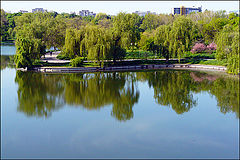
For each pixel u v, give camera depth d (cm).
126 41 5700
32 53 5425
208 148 2006
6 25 12506
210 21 8588
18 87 3944
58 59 6581
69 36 5522
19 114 2761
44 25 6575
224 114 2759
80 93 3669
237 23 7150
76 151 1984
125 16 6003
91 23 10619
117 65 5947
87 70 5562
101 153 1952
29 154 1931
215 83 4272
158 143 2100
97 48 5300
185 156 1898
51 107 3011
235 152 1939
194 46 7088
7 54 8288
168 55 6328
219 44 5156
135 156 1908
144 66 6134
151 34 9050
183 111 2884
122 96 3562
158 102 3269
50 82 4338
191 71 5616
